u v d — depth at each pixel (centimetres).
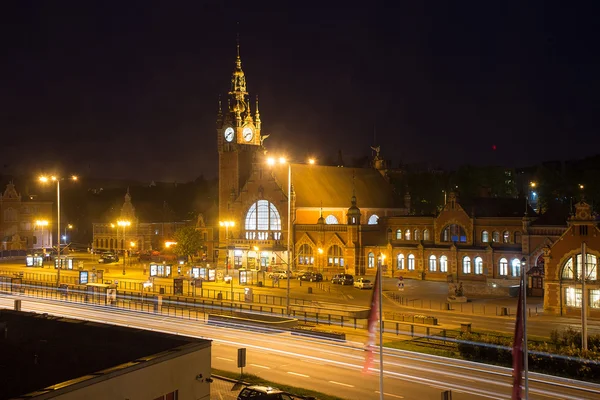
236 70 12900
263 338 5341
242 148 12600
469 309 7056
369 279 9781
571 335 4831
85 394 2388
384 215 12950
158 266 10550
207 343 3011
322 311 6894
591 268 6675
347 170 13112
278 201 11644
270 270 11006
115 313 6731
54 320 3609
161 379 2733
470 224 9644
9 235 16075
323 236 11038
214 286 9325
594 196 13400
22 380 2980
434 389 3722
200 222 14175
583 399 3541
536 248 8494
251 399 3184
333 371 4162
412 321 6209
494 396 3575
